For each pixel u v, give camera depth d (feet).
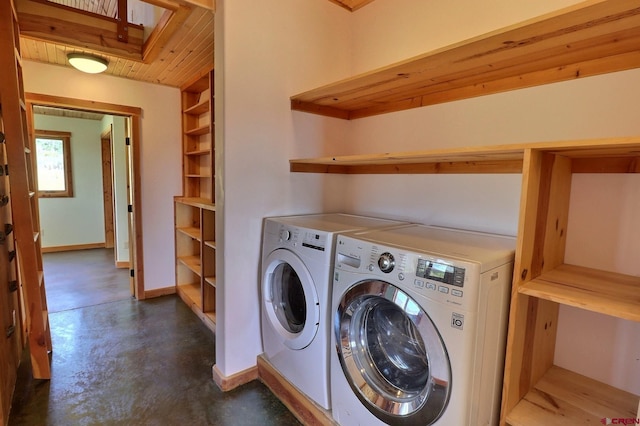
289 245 6.19
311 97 7.22
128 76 10.96
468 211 6.32
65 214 19.33
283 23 7.14
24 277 6.80
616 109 4.58
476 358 3.82
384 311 4.91
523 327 4.20
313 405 5.81
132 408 6.36
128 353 8.35
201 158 12.34
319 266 5.49
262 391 6.91
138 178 11.62
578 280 4.23
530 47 4.45
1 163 6.20
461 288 3.73
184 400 6.61
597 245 4.77
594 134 4.78
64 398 6.60
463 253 4.15
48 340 8.27
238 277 6.91
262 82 6.90
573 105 4.97
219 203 6.83
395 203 7.61
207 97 11.63
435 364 3.99
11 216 6.85
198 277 12.79
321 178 8.13
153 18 8.47
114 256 17.80
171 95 12.03
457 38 6.47
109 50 8.77
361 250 4.86
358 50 8.41
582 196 4.87
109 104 10.92
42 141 18.67
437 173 6.79
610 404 4.30
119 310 11.00
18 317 7.40
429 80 5.96
